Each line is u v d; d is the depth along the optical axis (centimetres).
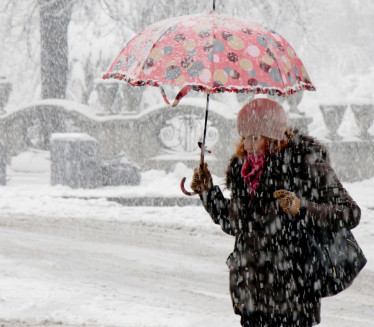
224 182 1101
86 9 7425
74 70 7969
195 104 5691
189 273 2362
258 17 7438
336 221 968
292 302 999
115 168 4916
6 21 7819
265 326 1023
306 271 993
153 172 5725
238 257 1038
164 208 3597
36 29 8438
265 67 1035
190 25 1052
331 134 5547
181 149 6600
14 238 2888
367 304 2016
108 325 1475
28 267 2298
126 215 3453
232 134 5541
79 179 4688
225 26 1053
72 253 2616
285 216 998
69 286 1942
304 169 991
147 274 2317
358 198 4319
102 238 2947
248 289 1023
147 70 1027
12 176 5844
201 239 2977
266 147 1006
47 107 6166
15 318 1510
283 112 1003
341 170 5378
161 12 7350
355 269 991
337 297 2097
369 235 3011
